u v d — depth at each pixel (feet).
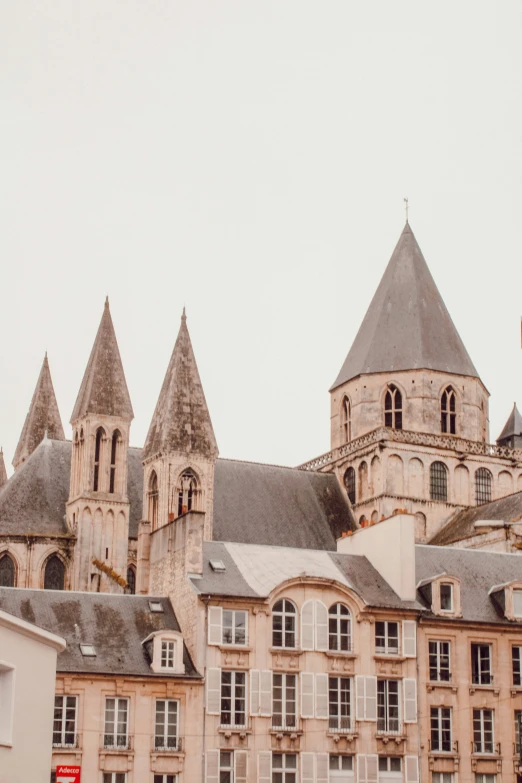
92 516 402.72
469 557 307.17
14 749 192.03
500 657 284.41
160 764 254.88
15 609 269.44
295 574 277.64
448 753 273.95
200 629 265.54
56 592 276.41
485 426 466.70
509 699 281.95
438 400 454.81
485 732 279.08
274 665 268.00
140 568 403.95
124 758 252.83
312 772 263.49
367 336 471.62
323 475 460.55
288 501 445.37
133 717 255.70
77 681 254.27
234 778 259.39
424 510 439.22
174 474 416.46
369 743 269.03
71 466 414.41
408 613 279.28
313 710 267.39
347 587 276.21
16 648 193.98
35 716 199.62
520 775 277.23
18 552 398.01
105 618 272.51
